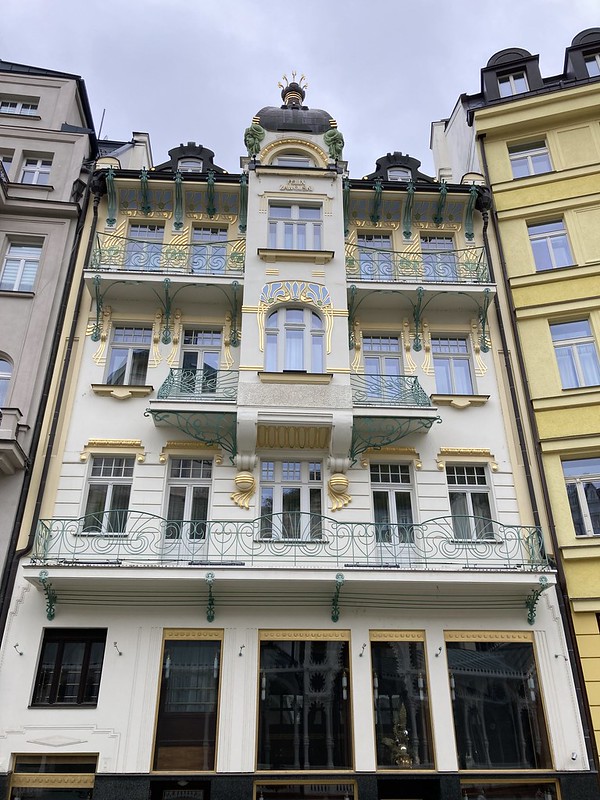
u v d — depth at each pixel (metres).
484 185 17.38
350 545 13.27
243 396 13.73
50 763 11.43
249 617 12.57
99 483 13.89
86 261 15.95
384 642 12.60
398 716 12.09
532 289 16.22
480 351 15.66
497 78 19.78
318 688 12.20
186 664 12.25
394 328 15.88
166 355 15.23
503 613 12.91
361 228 17.14
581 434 14.34
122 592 12.59
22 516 13.18
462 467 14.52
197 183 16.75
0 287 15.80
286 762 11.62
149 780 11.25
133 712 11.70
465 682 12.40
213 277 15.16
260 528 13.55
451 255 16.94
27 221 16.42
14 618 12.30
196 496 13.92
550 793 11.66
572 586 13.10
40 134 17.73
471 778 11.65
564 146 17.91
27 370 14.54
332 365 14.28
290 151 17.25
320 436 13.98
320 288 15.14
